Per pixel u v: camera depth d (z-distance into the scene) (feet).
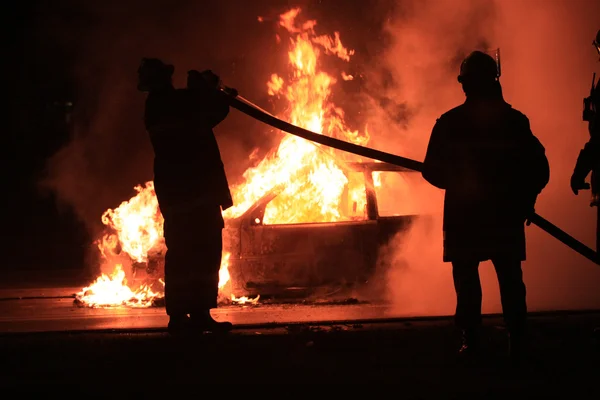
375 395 18.47
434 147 22.11
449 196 22.12
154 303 36.81
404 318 29.71
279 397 18.43
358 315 31.91
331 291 35.81
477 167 21.79
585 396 18.11
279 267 36.01
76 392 19.17
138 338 26.91
